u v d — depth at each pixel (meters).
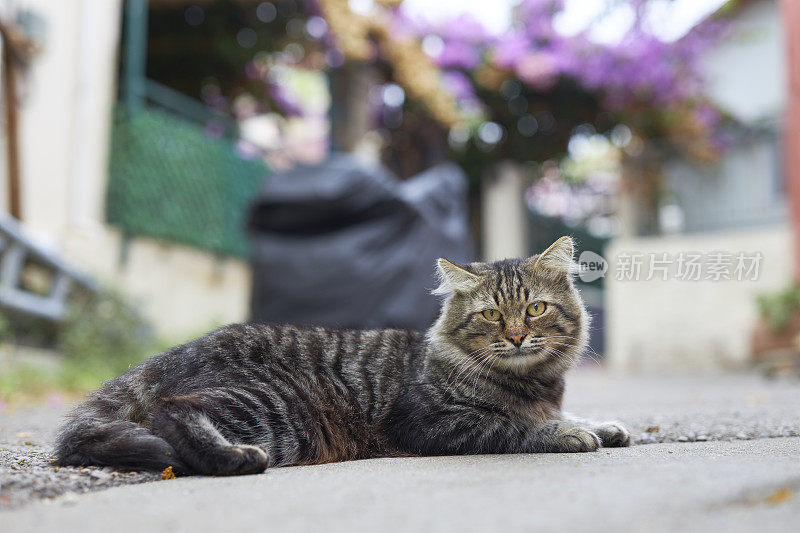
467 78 3.46
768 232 2.69
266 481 0.67
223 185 2.49
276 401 0.79
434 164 3.54
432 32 3.40
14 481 0.65
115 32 2.14
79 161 1.99
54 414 1.24
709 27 3.17
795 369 2.00
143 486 0.66
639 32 3.24
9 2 1.77
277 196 2.22
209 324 2.28
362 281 2.20
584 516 0.52
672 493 0.56
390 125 3.51
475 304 0.86
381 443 0.85
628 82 3.25
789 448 0.77
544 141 3.58
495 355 0.85
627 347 2.95
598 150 3.73
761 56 3.18
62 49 1.96
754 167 2.86
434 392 0.85
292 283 2.23
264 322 0.89
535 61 3.29
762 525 0.49
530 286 0.87
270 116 3.27
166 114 2.43
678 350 2.85
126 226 2.12
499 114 3.55
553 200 3.67
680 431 0.94
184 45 2.77
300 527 0.52
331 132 3.03
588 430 0.81
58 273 1.76
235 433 0.76
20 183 1.65
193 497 0.61
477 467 0.71
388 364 0.88
